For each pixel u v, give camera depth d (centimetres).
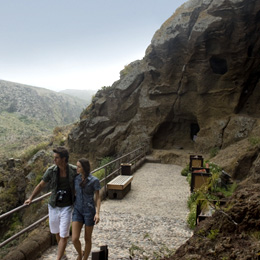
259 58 1562
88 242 464
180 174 1412
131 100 2053
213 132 1689
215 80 1706
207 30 1579
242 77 1617
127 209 875
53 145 2575
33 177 2130
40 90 10725
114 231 677
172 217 802
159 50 1850
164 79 1895
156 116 1948
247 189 356
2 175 2197
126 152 1961
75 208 460
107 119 2134
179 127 1970
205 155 1662
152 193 1068
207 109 1758
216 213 341
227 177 1018
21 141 4497
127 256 535
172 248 573
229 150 1487
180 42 1773
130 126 2039
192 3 1800
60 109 10112
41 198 542
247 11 1462
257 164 982
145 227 709
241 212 317
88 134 2183
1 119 6775
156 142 1977
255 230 303
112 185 988
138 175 1384
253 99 1658
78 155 2242
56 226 457
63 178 458
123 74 2241
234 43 1554
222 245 301
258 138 1341
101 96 2278
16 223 1741
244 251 284
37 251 534
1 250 939
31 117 8144
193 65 1736
